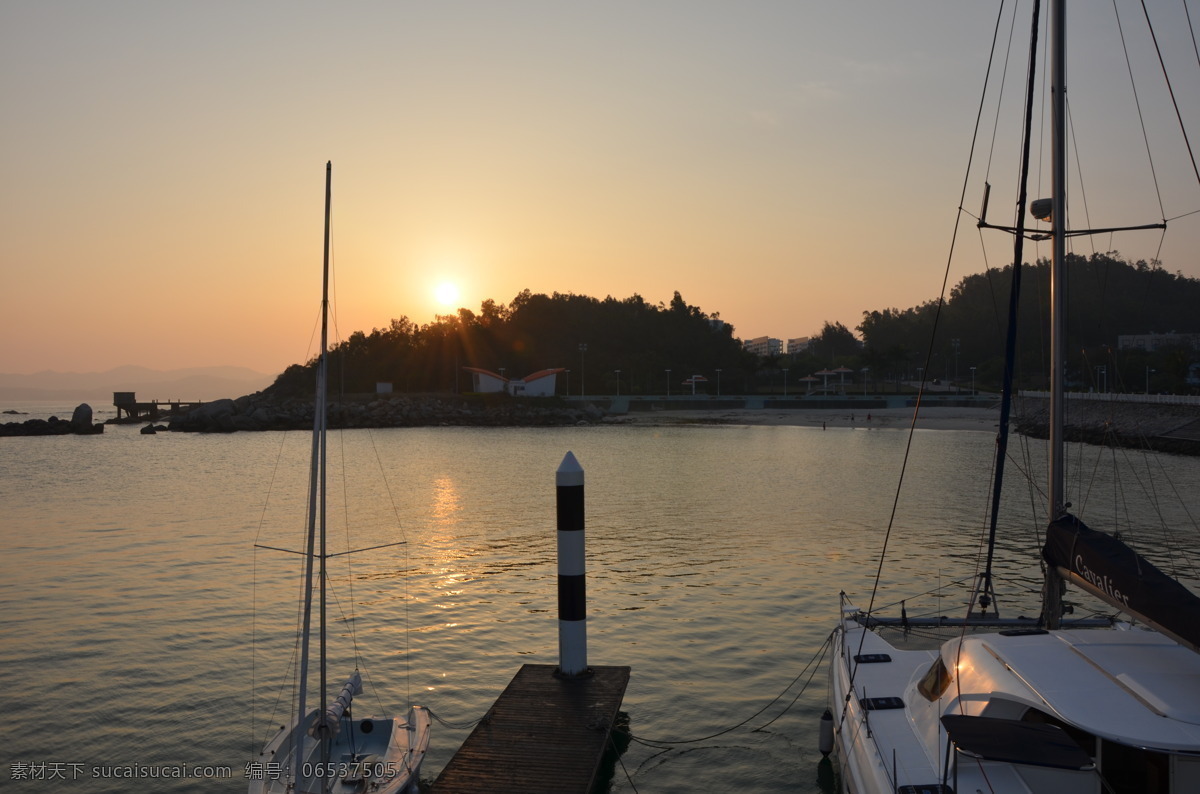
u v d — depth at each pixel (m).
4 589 24.72
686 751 13.95
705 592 24.25
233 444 97.00
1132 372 112.62
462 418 134.38
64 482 56.25
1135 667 8.85
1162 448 68.94
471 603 23.20
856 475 58.50
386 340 178.12
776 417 144.62
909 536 33.38
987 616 13.98
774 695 16.27
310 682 16.94
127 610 22.33
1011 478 54.50
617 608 22.52
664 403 163.75
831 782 12.88
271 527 36.94
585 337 195.62
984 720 8.20
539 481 55.81
